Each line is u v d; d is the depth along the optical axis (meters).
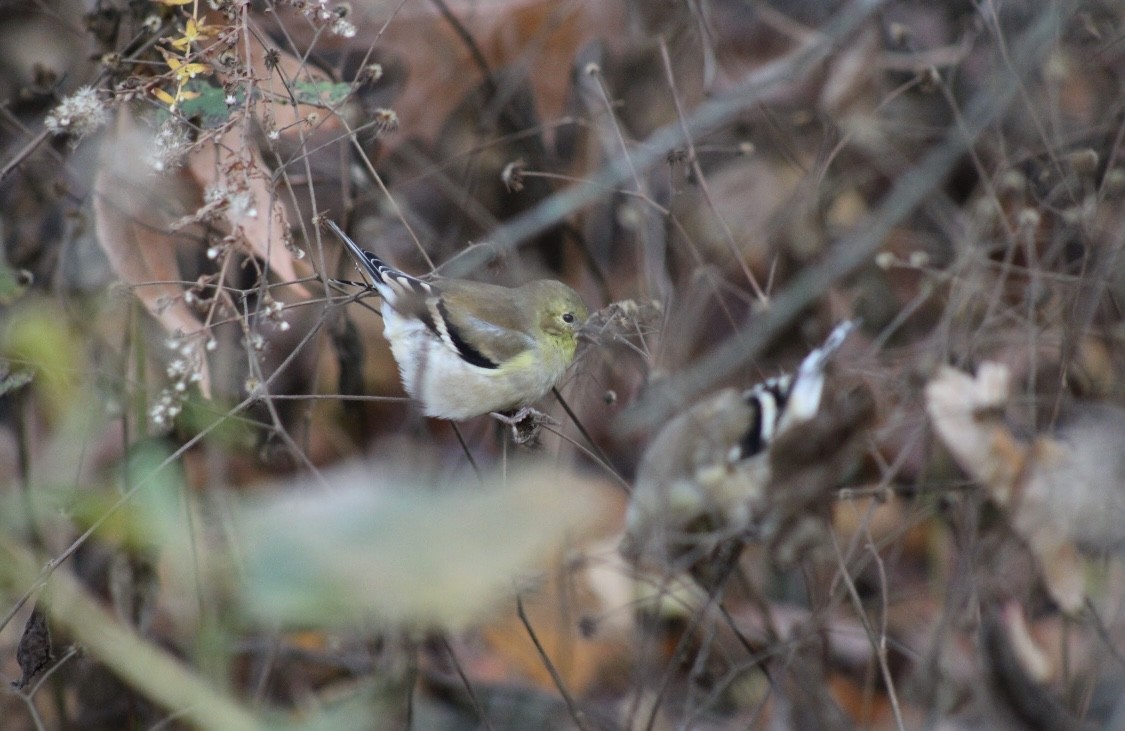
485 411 9.57
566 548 8.88
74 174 10.08
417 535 2.24
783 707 10.12
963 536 9.76
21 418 9.92
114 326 10.54
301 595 2.24
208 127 8.09
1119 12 12.66
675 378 9.79
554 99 13.19
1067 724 9.81
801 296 12.02
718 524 8.62
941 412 9.11
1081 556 9.43
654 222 11.78
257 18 10.10
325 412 12.11
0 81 11.77
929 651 10.01
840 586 10.16
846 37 13.59
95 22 9.78
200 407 7.83
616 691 10.87
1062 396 9.75
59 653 9.02
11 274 9.82
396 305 8.96
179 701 6.77
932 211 13.15
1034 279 9.81
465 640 11.21
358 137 9.97
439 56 12.21
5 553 8.32
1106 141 11.41
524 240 12.50
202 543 8.86
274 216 8.55
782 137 12.59
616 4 13.06
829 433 8.61
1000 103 10.98
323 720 5.06
